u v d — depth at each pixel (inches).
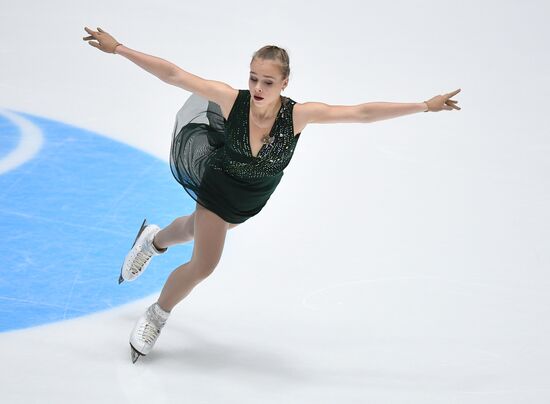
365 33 1636.3
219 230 654.5
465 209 1005.2
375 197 1035.3
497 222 973.2
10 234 891.4
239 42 1542.8
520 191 1052.5
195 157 675.4
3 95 1275.8
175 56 1460.4
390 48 1571.1
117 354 688.4
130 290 804.0
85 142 1138.7
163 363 678.5
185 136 681.0
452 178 1090.1
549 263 879.7
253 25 1630.2
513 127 1254.3
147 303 781.3
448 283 836.6
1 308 751.1
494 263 879.1
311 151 1166.3
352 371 681.6
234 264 864.3
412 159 1148.5
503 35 1647.4
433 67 1488.7
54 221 926.4
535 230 953.5
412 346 723.4
